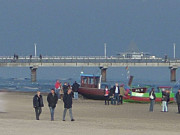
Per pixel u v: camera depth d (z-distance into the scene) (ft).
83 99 405.80
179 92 281.74
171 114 274.36
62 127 192.65
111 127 200.64
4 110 287.28
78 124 208.33
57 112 276.00
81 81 420.77
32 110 287.48
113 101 344.69
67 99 221.87
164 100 292.20
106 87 339.77
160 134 175.63
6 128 183.93
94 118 244.42
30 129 182.09
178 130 194.39
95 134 171.12
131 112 284.61
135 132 179.93
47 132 173.78
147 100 366.43
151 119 244.22
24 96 430.61
